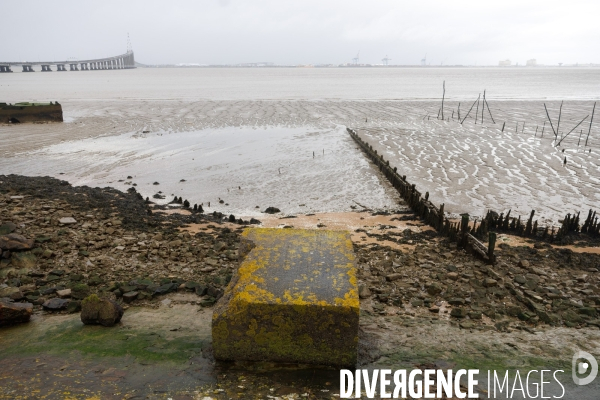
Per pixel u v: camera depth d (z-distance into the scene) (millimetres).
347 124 39438
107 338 6152
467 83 123875
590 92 88500
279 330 5312
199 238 12609
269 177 22297
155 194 19578
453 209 17562
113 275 9320
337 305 5195
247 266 5840
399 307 8336
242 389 4867
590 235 14398
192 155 27078
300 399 4715
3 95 71750
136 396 4648
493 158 26219
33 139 31750
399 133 34844
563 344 6711
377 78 161250
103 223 13492
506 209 17531
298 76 182375
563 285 9688
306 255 6039
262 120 41406
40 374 5012
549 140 32250
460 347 6438
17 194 16938
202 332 6508
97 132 34781
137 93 75625
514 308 8125
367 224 15359
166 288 8375
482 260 11062
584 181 21266
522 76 189875
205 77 168875
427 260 11039
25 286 8445
